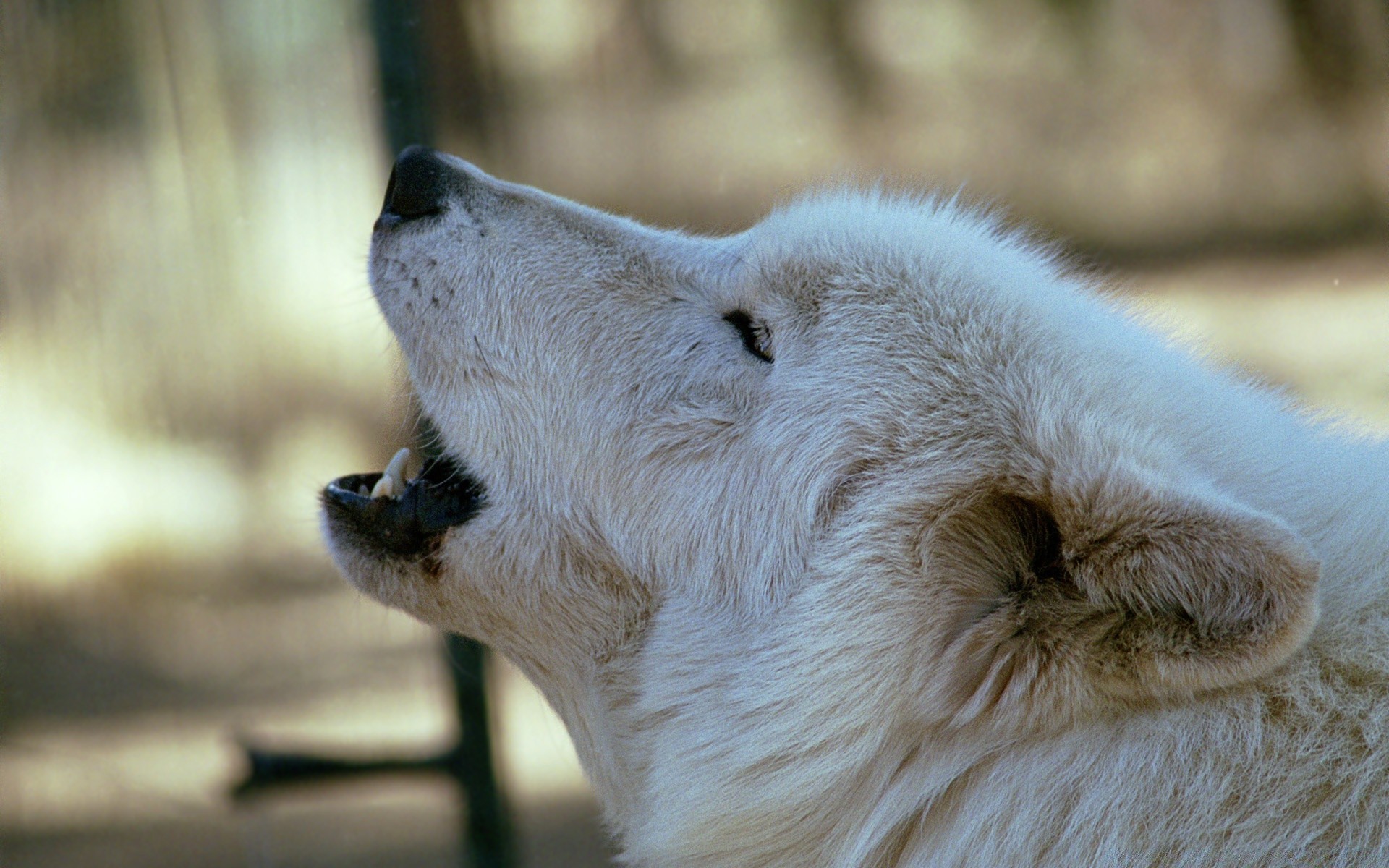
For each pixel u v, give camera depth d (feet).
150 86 25.95
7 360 28.25
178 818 23.65
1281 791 9.29
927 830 10.55
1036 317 10.89
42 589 28.96
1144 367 10.91
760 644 10.99
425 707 26.32
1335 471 10.87
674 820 11.32
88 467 29.43
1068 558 9.65
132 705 27.14
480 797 18.45
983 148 53.83
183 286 27.96
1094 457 9.69
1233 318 42.32
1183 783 9.45
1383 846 8.95
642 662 11.75
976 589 10.25
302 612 30.73
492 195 12.78
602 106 55.42
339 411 30.81
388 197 12.98
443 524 12.19
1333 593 9.90
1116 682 9.55
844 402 10.97
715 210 49.73
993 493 10.18
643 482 11.61
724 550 11.27
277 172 26.25
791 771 10.80
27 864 22.38
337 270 26.78
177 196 26.58
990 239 12.64
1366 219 49.16
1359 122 53.52
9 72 25.50
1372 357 37.91
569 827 23.86
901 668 10.37
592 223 12.61
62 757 22.57
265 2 25.40
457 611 12.37
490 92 39.24
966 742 10.34
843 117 56.03
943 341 10.86
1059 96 56.80
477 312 12.32
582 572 11.87
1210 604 9.04
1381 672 9.49
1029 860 9.82
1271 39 55.88
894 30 59.82
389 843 23.15
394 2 17.53
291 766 18.29
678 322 11.94
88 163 26.27
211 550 30.78
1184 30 57.36
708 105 56.29
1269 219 50.01
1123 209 50.85
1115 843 9.49
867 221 11.83
